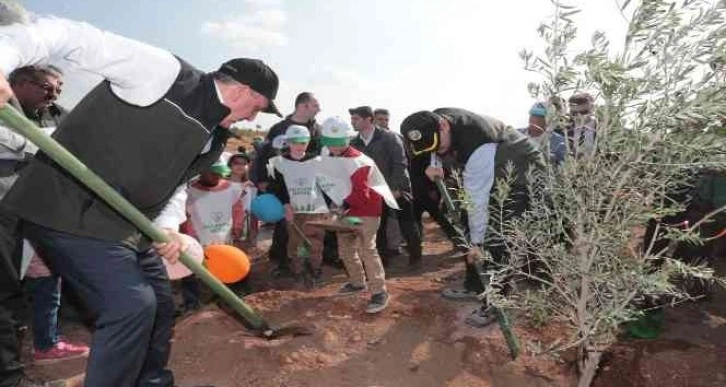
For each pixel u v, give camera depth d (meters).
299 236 5.01
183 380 3.38
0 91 1.90
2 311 2.91
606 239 2.56
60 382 3.29
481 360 3.47
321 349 3.61
